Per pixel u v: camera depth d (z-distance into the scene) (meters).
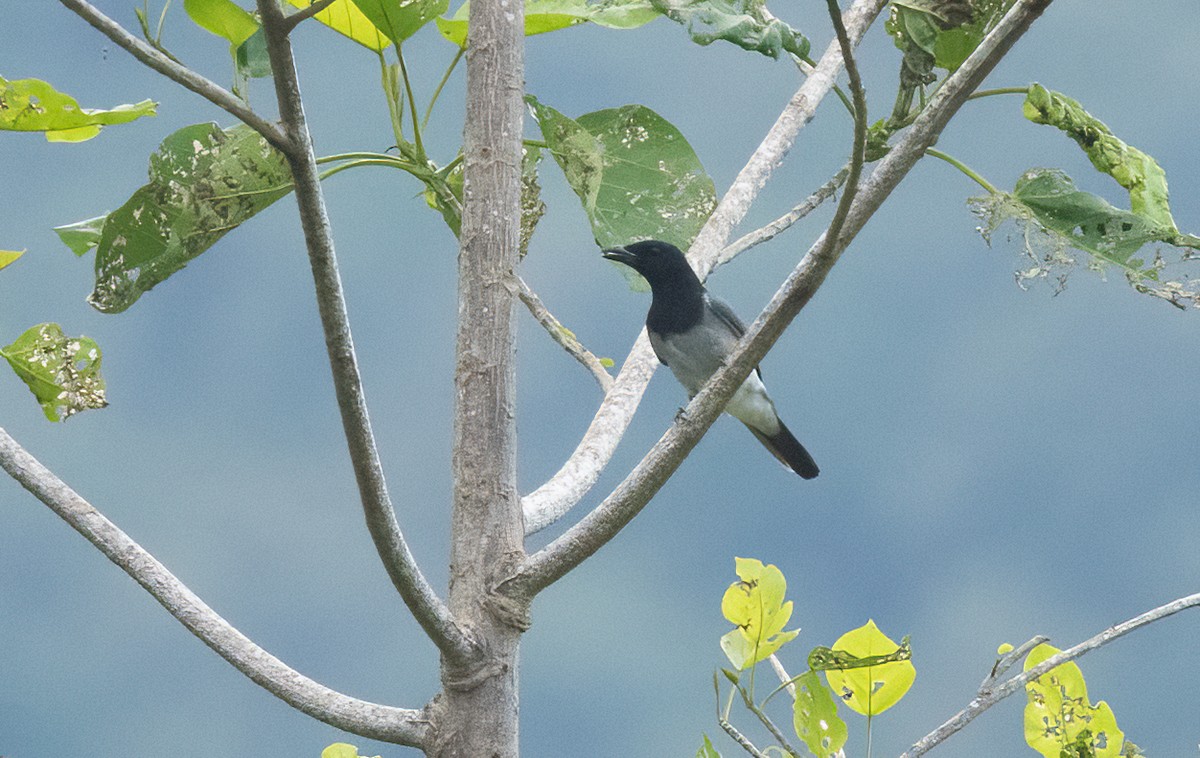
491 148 6.29
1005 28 5.28
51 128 6.19
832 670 5.87
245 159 6.71
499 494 6.00
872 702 6.00
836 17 4.78
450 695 5.71
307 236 4.93
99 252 6.78
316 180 4.91
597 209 7.56
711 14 6.15
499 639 5.76
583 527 5.77
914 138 5.38
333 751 6.11
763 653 6.07
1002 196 6.88
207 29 6.30
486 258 6.20
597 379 7.12
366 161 7.22
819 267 5.36
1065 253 6.80
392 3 6.82
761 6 6.24
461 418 6.10
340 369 4.98
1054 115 6.82
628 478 5.65
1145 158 6.80
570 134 6.82
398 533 5.27
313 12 4.74
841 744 5.71
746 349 5.50
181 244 6.82
